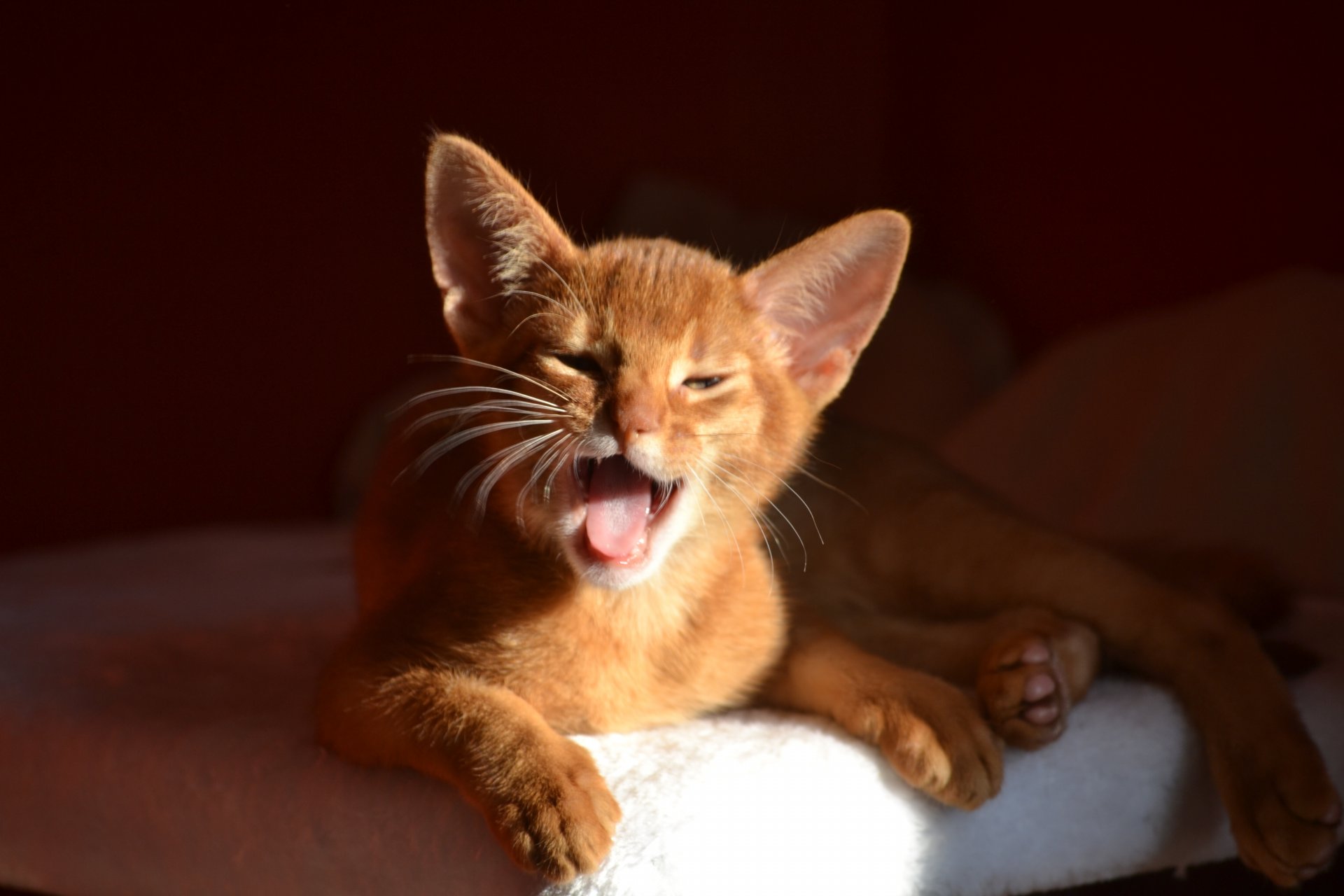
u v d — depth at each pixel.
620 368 0.51
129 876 0.52
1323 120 0.90
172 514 1.12
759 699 0.55
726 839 0.46
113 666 0.61
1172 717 0.53
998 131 1.24
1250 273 0.97
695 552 0.53
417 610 0.52
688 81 1.39
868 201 1.43
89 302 1.07
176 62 1.11
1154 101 1.06
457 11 1.25
